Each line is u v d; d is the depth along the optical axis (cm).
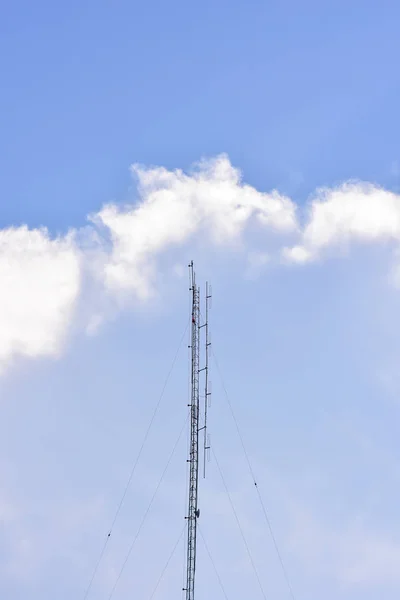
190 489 9844
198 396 10150
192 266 10581
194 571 9638
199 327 10375
